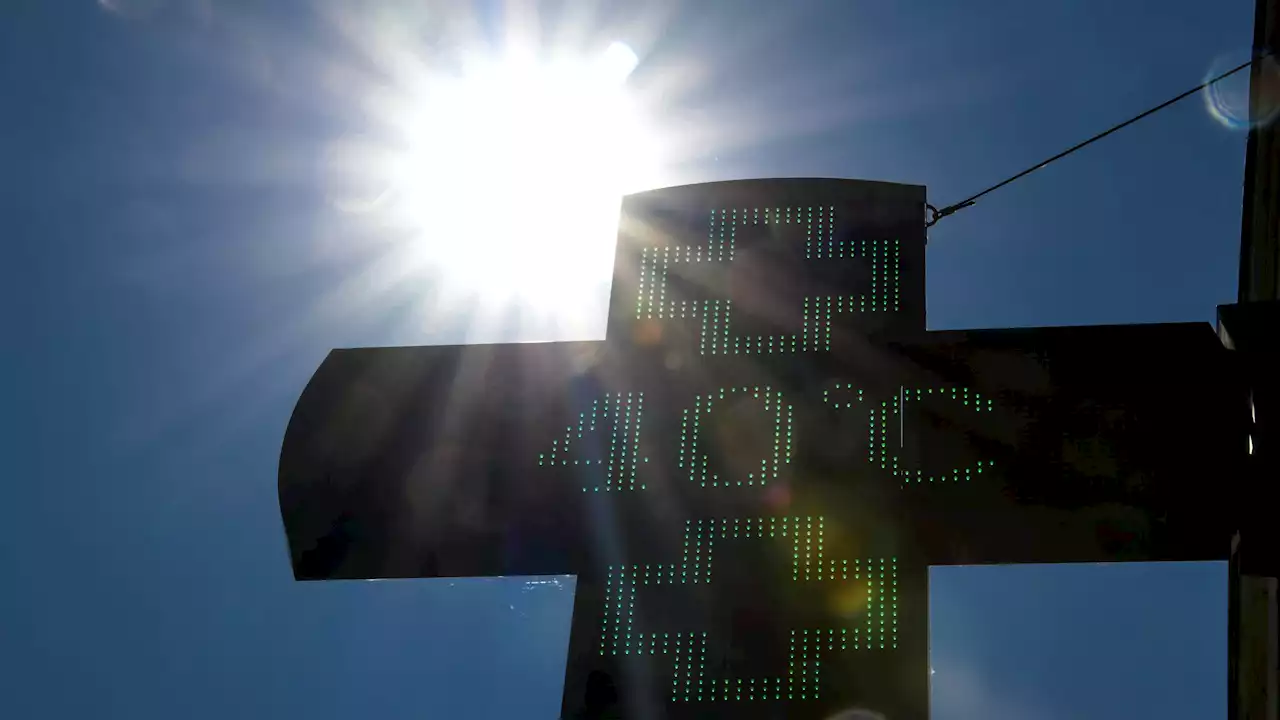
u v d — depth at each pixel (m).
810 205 6.46
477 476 5.98
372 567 5.84
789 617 5.43
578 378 6.18
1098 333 5.88
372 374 6.30
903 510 5.62
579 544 5.75
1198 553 5.38
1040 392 5.78
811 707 5.22
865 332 6.09
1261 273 5.80
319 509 5.98
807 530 5.63
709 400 6.02
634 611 5.53
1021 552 5.47
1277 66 5.82
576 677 5.39
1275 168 5.72
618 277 6.41
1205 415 5.61
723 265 6.36
